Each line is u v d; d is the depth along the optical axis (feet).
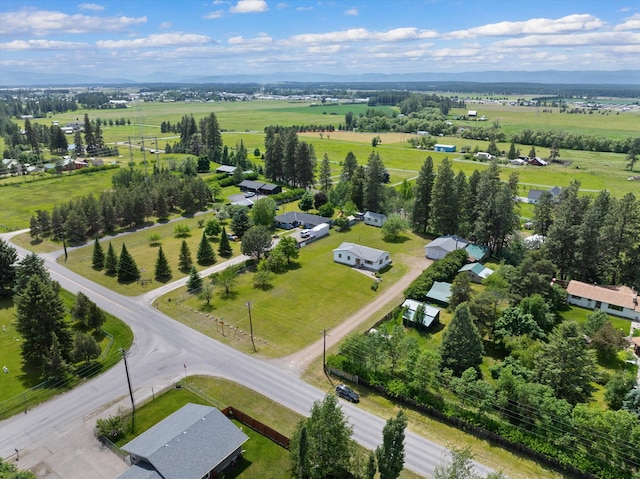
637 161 638.94
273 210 370.73
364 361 175.52
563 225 257.55
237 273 274.57
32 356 185.26
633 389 155.84
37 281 184.03
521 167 604.90
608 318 212.23
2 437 148.25
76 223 334.65
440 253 300.20
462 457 116.78
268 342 203.31
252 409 160.56
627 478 126.82
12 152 616.80
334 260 299.38
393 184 491.31
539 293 223.10
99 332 210.18
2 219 382.01
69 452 142.00
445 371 163.84
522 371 166.61
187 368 184.34
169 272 273.75
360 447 142.10
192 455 127.34
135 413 158.61
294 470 131.95
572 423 137.69
